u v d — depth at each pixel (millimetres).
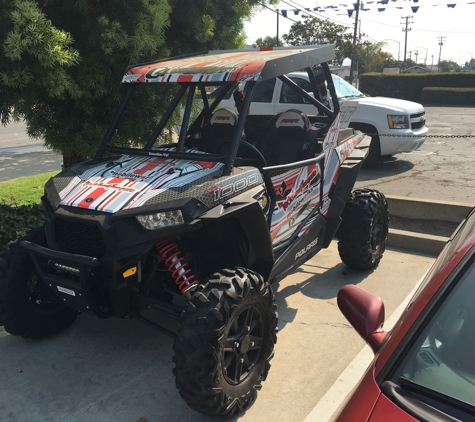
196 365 2668
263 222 3303
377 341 1891
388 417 1533
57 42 4641
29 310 3670
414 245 5797
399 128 9273
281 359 3598
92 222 2975
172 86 5949
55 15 5277
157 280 3414
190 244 3580
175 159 3586
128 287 3053
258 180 3410
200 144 4508
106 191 3215
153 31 5453
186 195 3004
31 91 5195
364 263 4926
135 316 3305
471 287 1810
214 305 2738
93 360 3615
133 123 5898
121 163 3648
